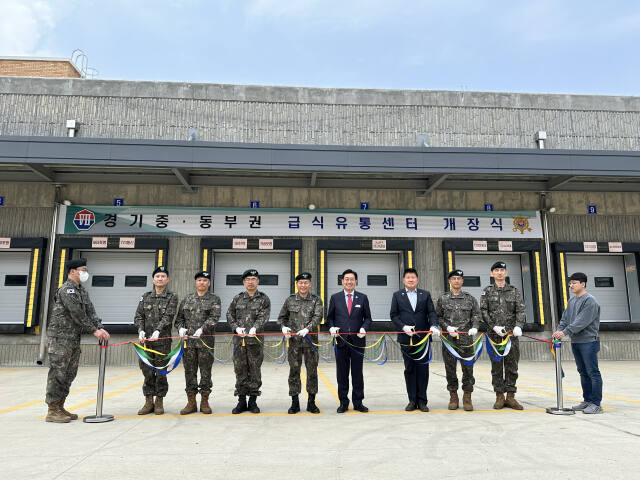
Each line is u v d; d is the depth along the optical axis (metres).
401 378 9.07
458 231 12.59
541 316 12.23
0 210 11.84
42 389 7.80
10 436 4.55
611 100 13.34
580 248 12.58
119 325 11.66
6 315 11.77
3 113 11.95
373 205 12.59
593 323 5.71
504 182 12.43
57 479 3.30
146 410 5.64
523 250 12.58
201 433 4.67
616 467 3.54
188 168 10.52
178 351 5.78
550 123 13.06
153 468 3.56
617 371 10.02
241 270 12.47
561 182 11.77
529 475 3.38
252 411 5.71
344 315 5.96
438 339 11.98
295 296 6.05
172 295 5.91
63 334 5.30
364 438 4.45
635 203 13.04
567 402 6.39
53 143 9.80
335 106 12.65
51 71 14.53
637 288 12.67
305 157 10.24
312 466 3.62
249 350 5.79
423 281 12.41
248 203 12.36
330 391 7.57
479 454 3.91
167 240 11.99
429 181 12.01
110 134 12.05
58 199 11.84
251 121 12.41
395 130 12.66
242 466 3.61
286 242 12.21
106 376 9.52
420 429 4.80
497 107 13.01
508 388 5.93
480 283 12.90
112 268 12.23
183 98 12.36
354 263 12.73
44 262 11.66
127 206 12.07
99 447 4.15
